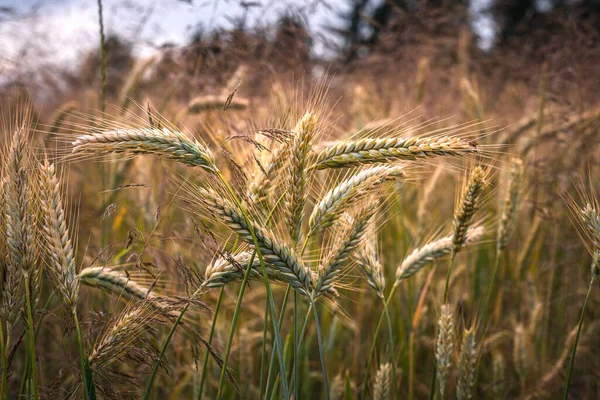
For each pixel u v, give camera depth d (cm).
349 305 87
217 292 73
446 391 77
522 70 148
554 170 93
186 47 101
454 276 83
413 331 66
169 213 77
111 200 82
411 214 98
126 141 45
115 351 49
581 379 81
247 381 70
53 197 47
